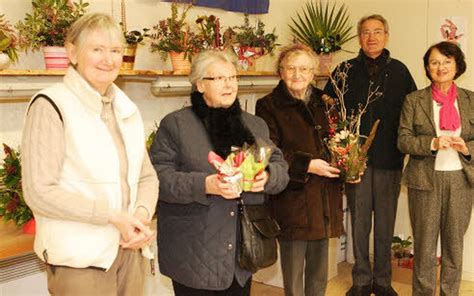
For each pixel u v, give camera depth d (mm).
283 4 4066
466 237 3693
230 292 2002
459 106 2861
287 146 2387
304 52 2434
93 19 1526
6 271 2186
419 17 3770
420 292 2998
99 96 1539
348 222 4094
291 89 2457
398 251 3744
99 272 1578
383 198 3271
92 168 1508
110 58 1541
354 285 3393
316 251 2518
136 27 2953
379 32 3191
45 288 2311
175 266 1971
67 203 1440
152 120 3176
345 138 2531
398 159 3232
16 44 2311
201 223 1920
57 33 2268
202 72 1954
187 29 2922
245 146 1930
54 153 1462
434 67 2840
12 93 2172
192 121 1970
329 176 2402
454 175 2834
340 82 3326
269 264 1979
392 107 3201
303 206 2373
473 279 3707
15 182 2123
